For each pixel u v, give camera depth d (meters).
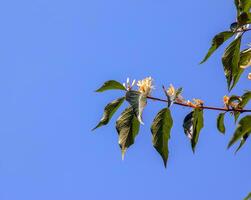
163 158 3.97
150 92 4.10
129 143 4.09
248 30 3.87
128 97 3.86
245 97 4.22
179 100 4.23
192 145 4.18
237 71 3.99
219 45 3.90
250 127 3.20
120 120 4.07
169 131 3.96
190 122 4.20
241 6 3.81
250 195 3.88
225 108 4.26
